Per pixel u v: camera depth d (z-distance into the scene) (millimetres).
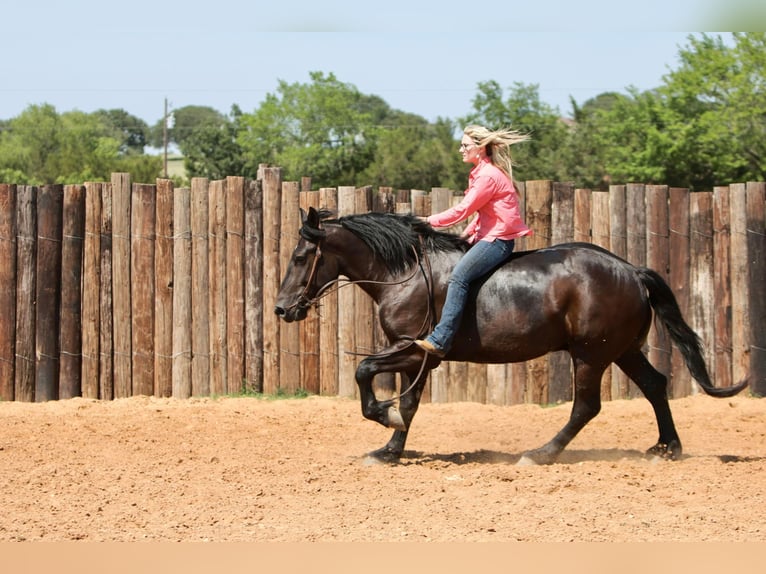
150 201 14180
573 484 8586
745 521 7449
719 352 14133
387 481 8875
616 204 14156
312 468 9484
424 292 9609
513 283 9469
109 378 14148
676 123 43125
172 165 98250
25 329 14070
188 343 14227
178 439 11133
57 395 14156
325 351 14188
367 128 67250
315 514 7684
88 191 14141
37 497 8258
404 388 10508
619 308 9438
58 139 72812
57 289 14102
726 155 41250
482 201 9289
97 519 7551
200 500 8164
